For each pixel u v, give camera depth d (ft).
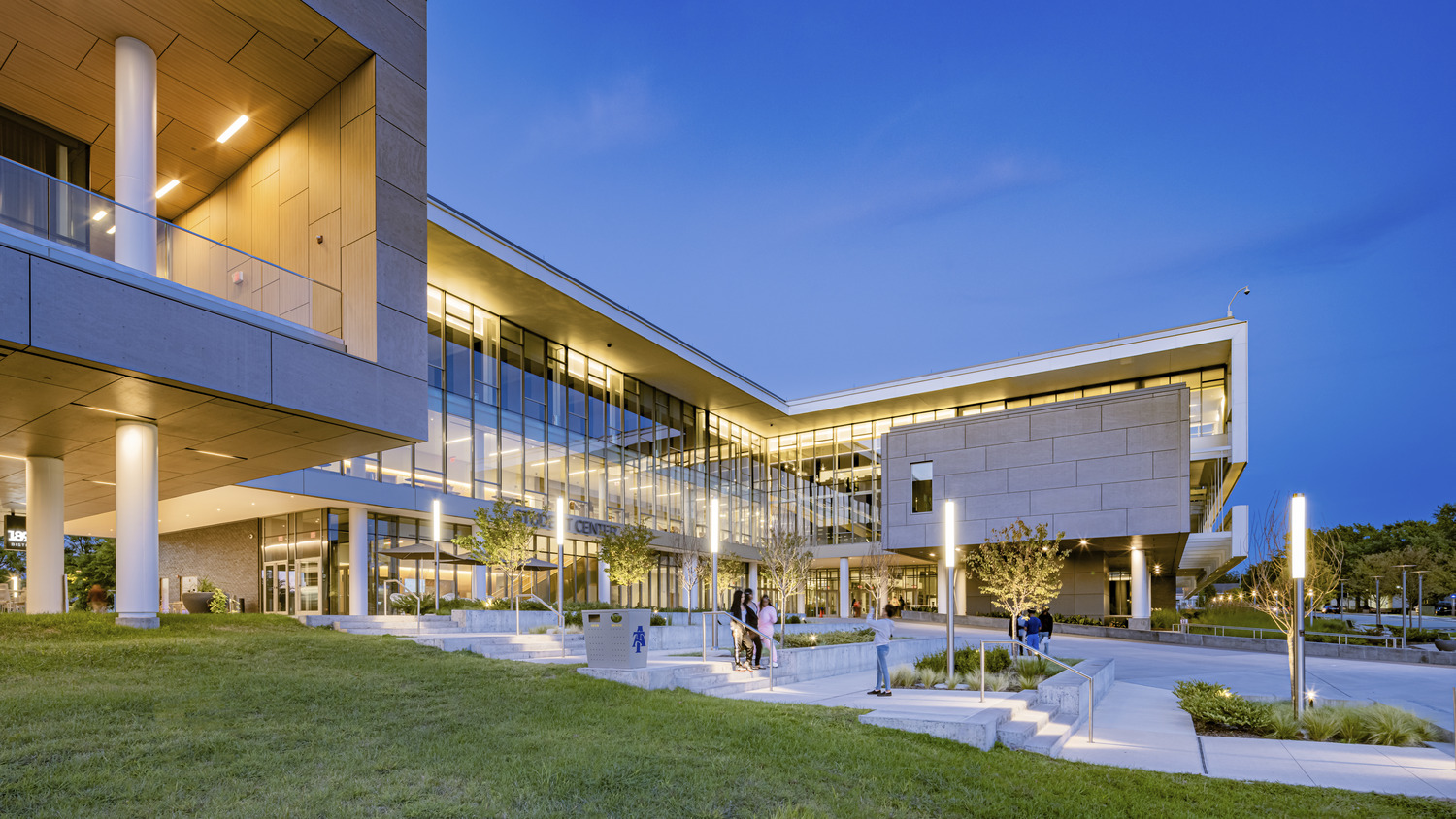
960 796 25.34
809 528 195.31
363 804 20.92
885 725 34.37
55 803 19.67
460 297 112.88
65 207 41.34
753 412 181.37
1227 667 77.97
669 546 148.77
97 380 41.45
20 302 36.19
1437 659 84.89
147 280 41.75
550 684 39.65
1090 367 148.56
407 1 56.70
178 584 112.78
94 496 78.48
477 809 21.11
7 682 31.48
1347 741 38.45
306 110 57.82
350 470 91.81
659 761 26.53
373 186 52.85
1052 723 40.06
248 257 50.01
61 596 58.29
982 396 169.58
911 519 137.90
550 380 130.41
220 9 48.34
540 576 121.39
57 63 51.11
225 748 24.97
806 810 22.81
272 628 55.52
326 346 49.57
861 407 177.58
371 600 94.94
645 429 155.33
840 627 113.29
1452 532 257.55
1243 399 131.95
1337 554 74.13
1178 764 32.99
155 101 50.78
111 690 30.89
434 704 33.96
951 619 46.73
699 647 77.46
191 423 50.03
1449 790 29.19
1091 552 146.82
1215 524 152.87
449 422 108.68
